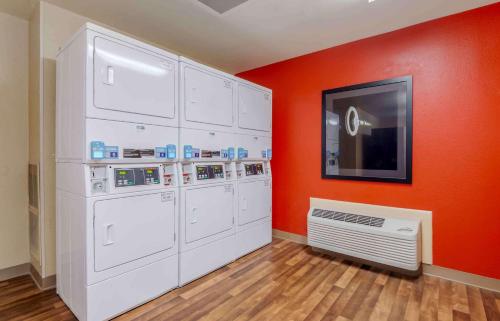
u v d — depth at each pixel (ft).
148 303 6.93
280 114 12.56
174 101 7.71
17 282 8.18
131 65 6.72
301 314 6.49
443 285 7.97
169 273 7.48
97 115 6.08
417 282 8.16
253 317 6.36
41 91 7.75
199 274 8.32
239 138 10.09
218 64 13.04
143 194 6.89
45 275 7.73
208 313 6.51
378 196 9.71
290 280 8.25
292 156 12.13
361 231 9.22
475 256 7.92
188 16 8.61
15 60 8.59
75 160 6.38
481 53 7.81
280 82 12.57
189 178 8.20
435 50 8.54
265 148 11.53
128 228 6.56
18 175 8.69
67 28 8.27
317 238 10.36
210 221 8.73
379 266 9.26
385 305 6.89
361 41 10.11
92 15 8.57
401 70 9.20
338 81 10.69
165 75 7.49
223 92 9.36
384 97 9.53
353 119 10.25
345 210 10.36
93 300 5.90
